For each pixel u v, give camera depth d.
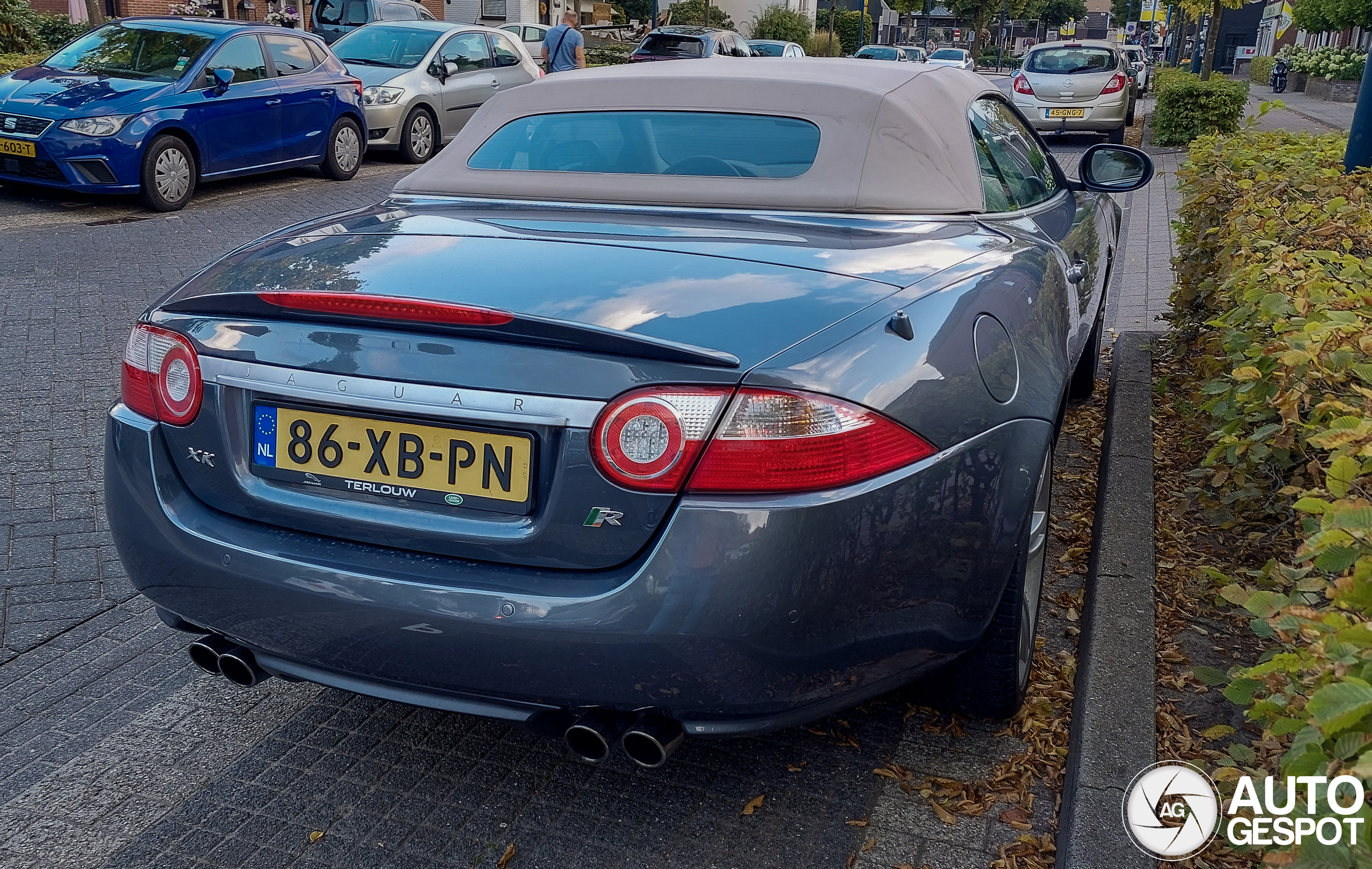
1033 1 100.12
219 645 2.45
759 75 3.38
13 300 7.11
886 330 2.22
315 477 2.27
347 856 2.42
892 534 2.14
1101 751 2.45
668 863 2.39
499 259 2.44
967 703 2.77
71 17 25.55
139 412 2.48
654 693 2.06
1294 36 54.44
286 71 11.84
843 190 2.96
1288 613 1.75
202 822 2.53
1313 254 3.47
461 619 2.09
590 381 2.03
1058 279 3.16
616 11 48.22
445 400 2.11
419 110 14.30
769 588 2.00
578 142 3.33
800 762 2.71
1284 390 2.81
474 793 2.63
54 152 9.66
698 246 2.55
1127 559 3.30
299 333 2.27
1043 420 2.57
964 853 2.40
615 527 2.04
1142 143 18.53
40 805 2.59
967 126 3.46
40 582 3.70
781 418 2.01
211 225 9.77
